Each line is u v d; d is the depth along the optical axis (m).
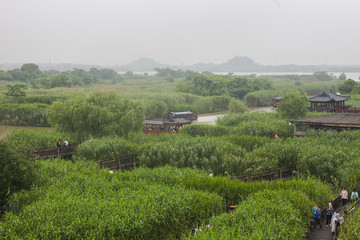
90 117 61.62
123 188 31.25
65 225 23.19
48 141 54.72
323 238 24.44
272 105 136.25
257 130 63.44
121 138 58.81
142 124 67.69
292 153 44.06
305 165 40.62
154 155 48.88
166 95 130.38
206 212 28.38
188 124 72.38
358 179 35.47
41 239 21.70
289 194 28.62
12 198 28.78
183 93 140.38
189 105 125.19
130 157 50.91
